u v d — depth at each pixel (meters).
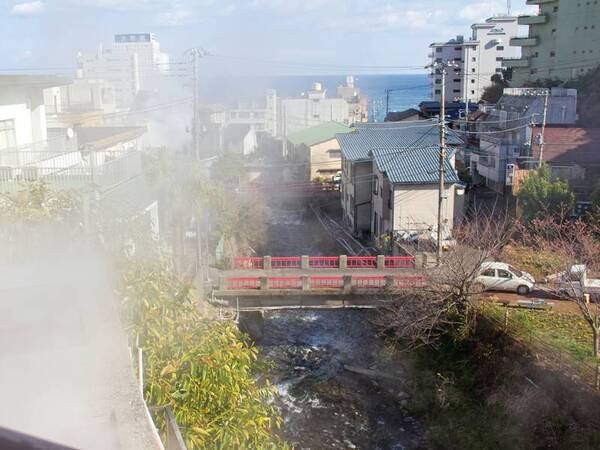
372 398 18.22
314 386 18.86
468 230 22.67
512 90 50.31
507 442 14.55
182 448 4.48
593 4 61.81
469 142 49.22
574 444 13.48
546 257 22.92
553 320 18.95
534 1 66.44
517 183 30.66
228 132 61.53
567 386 14.88
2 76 14.16
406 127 36.94
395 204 27.89
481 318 18.31
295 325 23.33
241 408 6.18
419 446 15.91
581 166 32.97
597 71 51.97
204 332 6.93
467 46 86.12
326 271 23.22
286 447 6.46
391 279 20.20
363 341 21.50
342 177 39.59
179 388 5.91
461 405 16.59
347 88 102.38
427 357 18.95
